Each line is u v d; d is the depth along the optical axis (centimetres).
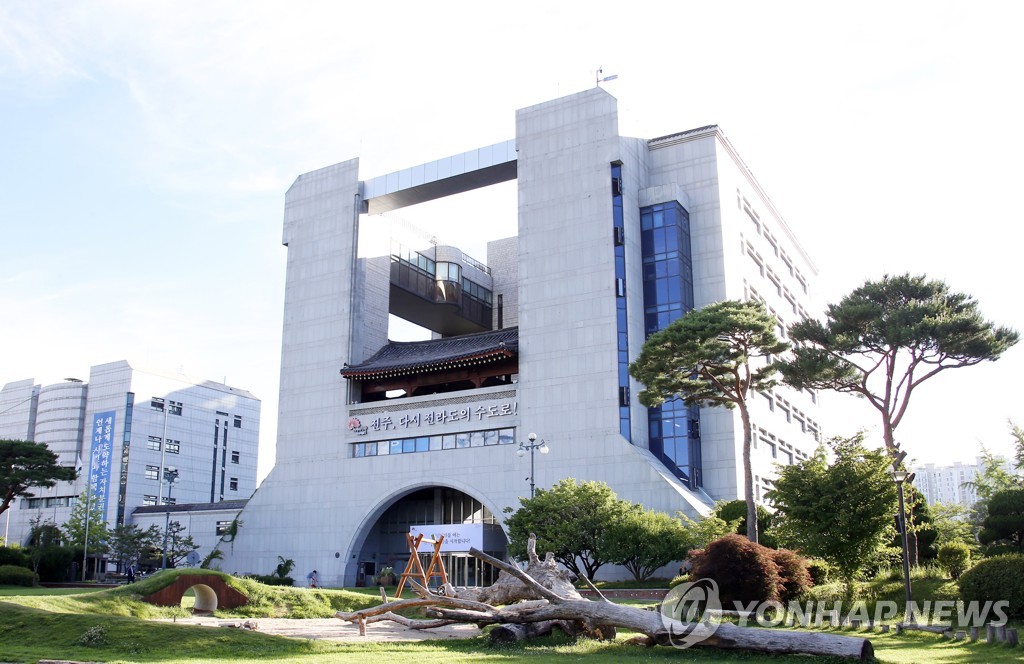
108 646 2312
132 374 11825
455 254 8794
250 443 13688
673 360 4522
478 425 6712
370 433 7225
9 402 13688
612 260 6425
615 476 6022
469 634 2814
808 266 9912
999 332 4809
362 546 7244
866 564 3725
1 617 2572
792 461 7869
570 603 2428
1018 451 6406
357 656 2141
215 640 2339
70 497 11900
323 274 7875
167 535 8281
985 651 2212
